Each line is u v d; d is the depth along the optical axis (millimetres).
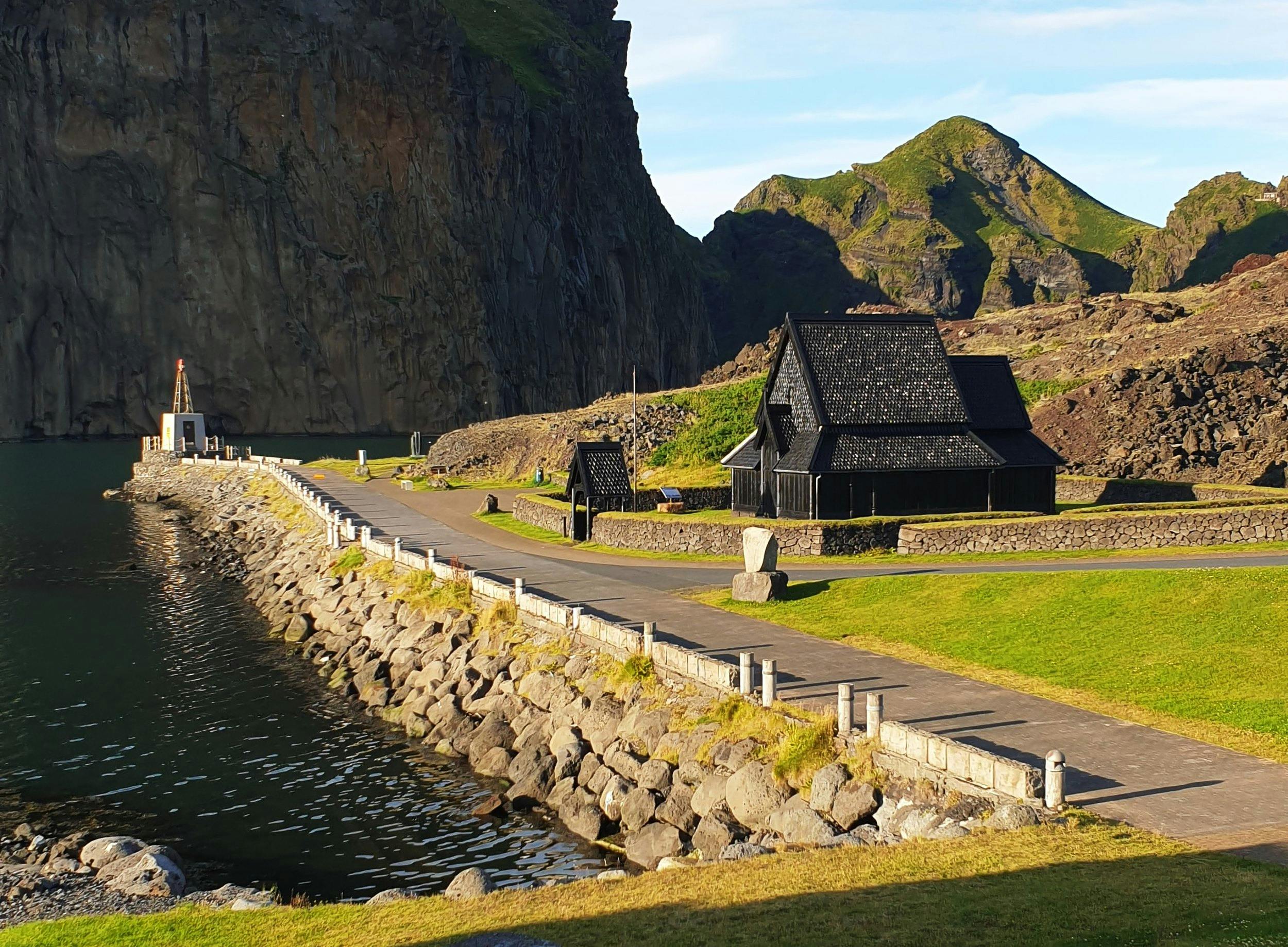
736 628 39562
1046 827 21375
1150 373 84625
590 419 100500
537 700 38656
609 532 63656
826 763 26453
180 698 47250
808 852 22375
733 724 30031
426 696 43656
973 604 39469
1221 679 29828
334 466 123062
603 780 32594
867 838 23469
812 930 17984
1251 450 75312
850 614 40500
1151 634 33938
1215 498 65750
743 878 21109
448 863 30656
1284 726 26375
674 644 36281
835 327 65438
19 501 125250
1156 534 51500
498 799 33812
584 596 46656
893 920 18031
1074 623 35875
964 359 68938
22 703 46562
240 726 43469
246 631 60250
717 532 58938
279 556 75250
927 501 62031
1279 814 21578
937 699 29828
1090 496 71625
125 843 30312
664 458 89125
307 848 32094
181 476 132500
